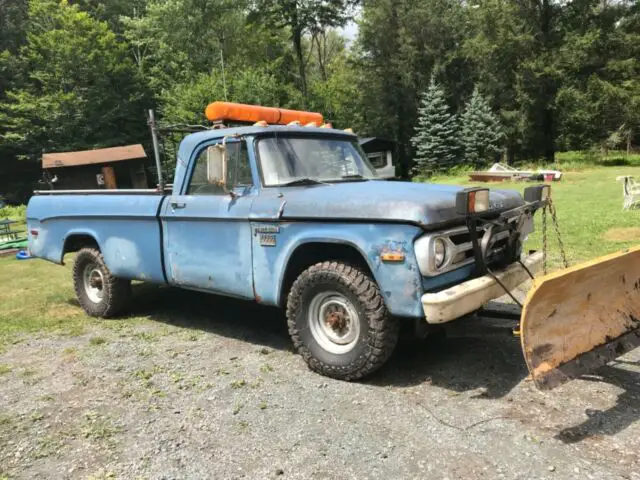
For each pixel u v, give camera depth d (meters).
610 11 34.19
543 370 3.17
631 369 4.02
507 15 34.69
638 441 3.04
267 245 4.47
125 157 26.45
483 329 4.60
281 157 4.76
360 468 2.92
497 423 3.32
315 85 44.97
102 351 5.10
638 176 23.11
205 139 5.11
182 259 5.27
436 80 42.16
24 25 40.28
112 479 2.94
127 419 3.65
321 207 4.07
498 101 37.31
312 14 43.47
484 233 4.04
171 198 5.33
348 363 4.02
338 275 3.99
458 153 37.91
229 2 40.22
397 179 5.59
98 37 37.44
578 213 11.68
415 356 4.55
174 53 39.88
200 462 3.07
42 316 6.56
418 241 3.62
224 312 6.36
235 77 34.31
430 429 3.29
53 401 4.00
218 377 4.30
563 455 2.94
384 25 42.97
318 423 3.45
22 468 3.10
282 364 4.53
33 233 7.06
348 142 5.42
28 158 35.88
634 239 8.45
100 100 36.44
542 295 3.12
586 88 34.09
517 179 25.61
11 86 37.66
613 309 3.70
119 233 5.93
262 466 3.00
